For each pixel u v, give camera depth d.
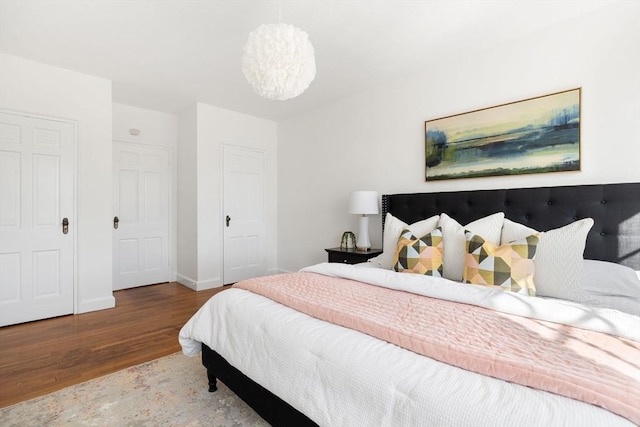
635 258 1.97
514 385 0.87
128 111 4.22
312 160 4.35
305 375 1.19
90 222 3.30
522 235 2.09
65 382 1.96
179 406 1.73
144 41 2.61
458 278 2.18
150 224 4.43
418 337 1.12
